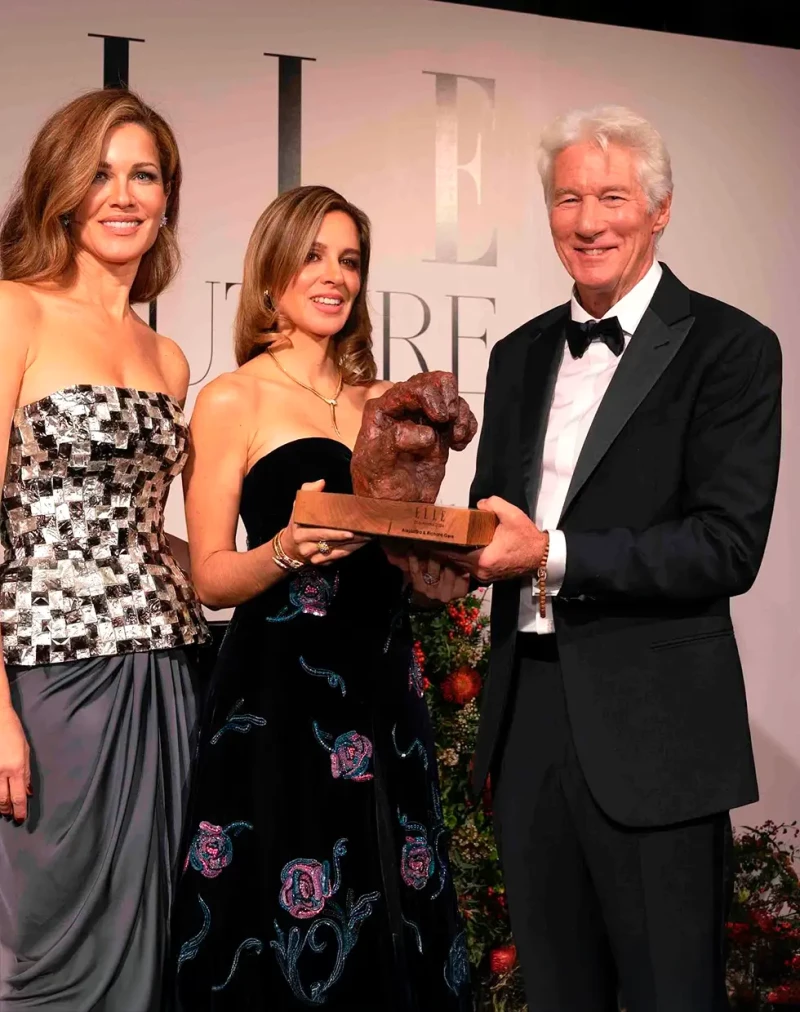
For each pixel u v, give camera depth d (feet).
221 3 12.19
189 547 8.34
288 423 8.13
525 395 8.02
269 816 7.52
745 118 13.67
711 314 7.46
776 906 12.17
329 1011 7.36
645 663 7.28
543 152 7.76
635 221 7.45
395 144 12.73
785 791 13.67
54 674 7.24
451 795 10.86
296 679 7.68
